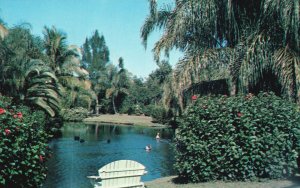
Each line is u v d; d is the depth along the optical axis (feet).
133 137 108.27
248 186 24.89
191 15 40.27
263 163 26.30
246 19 41.01
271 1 36.19
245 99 28.37
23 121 19.60
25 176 19.07
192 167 27.09
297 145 27.48
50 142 86.22
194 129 27.35
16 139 18.12
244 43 38.75
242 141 26.35
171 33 43.45
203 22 40.50
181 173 28.04
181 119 29.09
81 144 85.15
